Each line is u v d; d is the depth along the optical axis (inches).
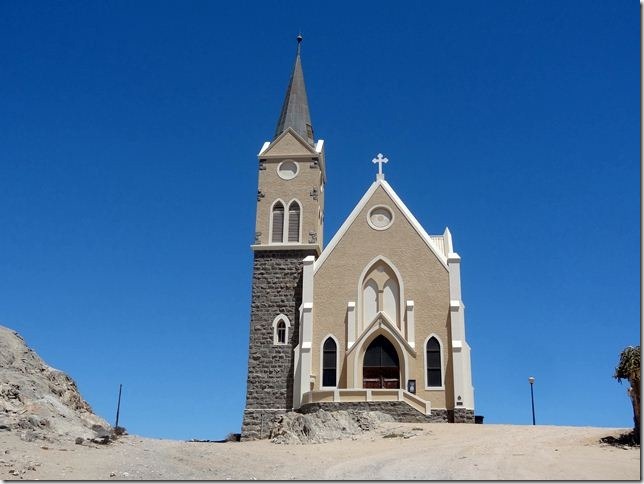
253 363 2070.6
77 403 1379.2
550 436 1386.6
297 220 2230.6
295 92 2463.1
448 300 1983.3
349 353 1951.3
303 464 1152.8
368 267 2039.9
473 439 1408.7
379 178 2132.1
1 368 1315.2
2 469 917.8
